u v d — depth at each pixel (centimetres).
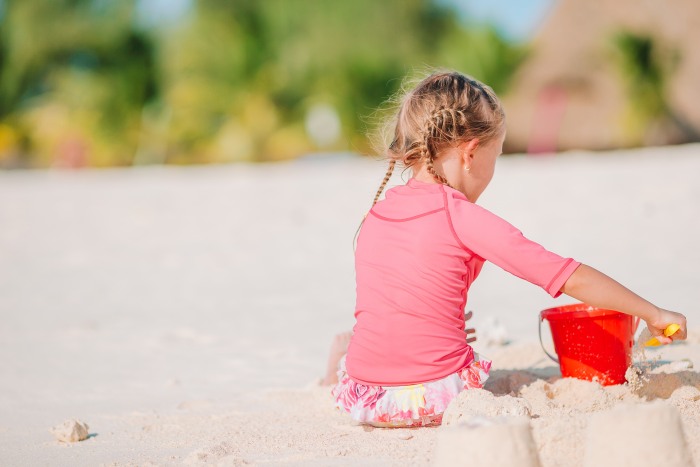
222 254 1141
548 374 448
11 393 498
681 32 3294
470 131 375
